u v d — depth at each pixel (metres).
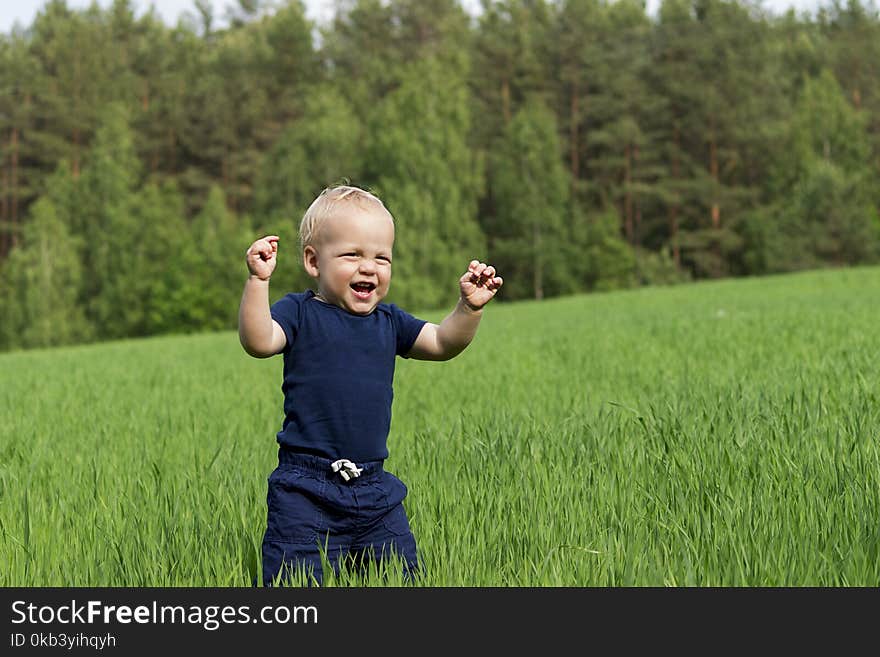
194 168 84.38
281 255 67.69
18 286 67.56
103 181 75.69
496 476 4.62
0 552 3.74
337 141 73.69
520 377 9.76
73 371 16.22
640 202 83.38
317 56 93.12
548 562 3.32
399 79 82.88
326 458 3.29
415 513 4.05
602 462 4.69
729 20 85.31
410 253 68.06
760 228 79.31
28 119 85.38
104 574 3.51
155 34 100.62
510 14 92.06
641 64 85.88
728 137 83.38
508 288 78.50
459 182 72.44
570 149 87.06
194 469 5.14
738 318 18.19
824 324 14.02
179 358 19.47
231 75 86.31
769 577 3.11
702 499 3.84
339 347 3.33
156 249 73.12
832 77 86.81
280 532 3.27
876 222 76.69
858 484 3.86
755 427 5.15
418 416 7.14
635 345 13.16
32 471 5.23
